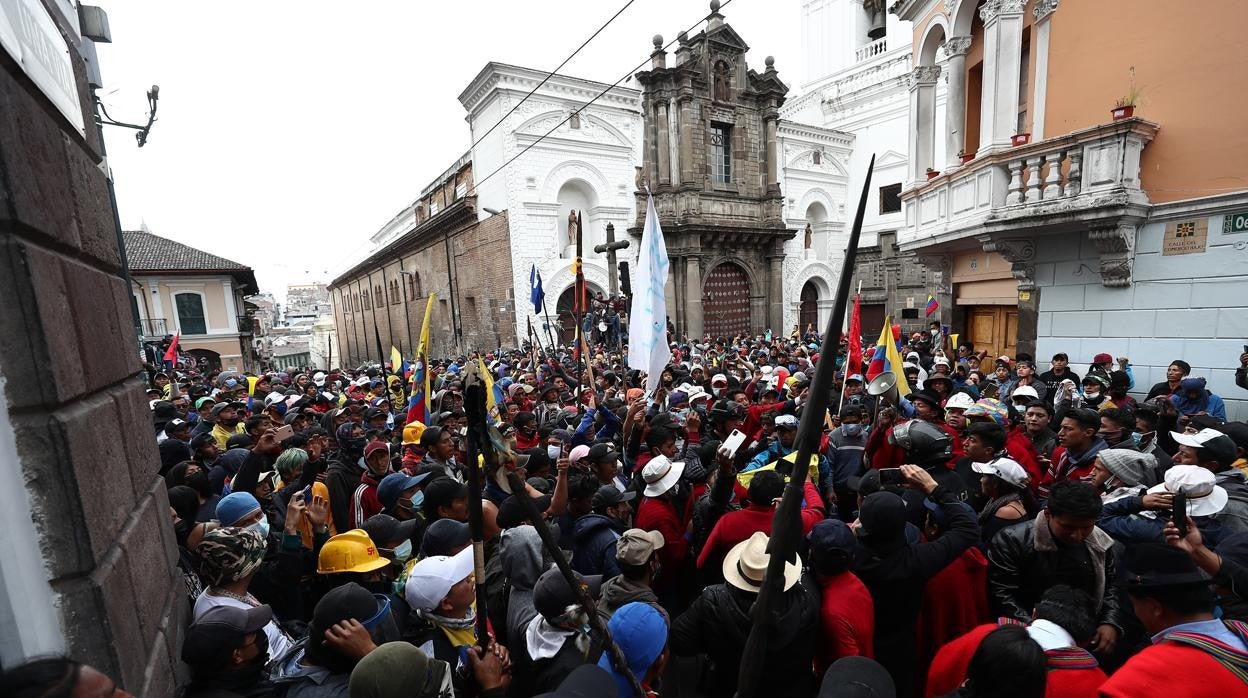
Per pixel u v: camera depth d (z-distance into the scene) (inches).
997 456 169.2
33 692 43.7
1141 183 325.4
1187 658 77.5
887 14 1171.9
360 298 2068.2
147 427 97.7
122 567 69.9
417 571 110.7
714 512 167.6
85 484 63.5
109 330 83.9
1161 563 87.8
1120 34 331.9
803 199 1230.3
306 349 3142.2
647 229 246.1
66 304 67.5
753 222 1120.2
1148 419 197.2
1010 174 366.0
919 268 1109.7
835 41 1275.8
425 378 249.6
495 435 74.9
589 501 165.2
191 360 995.3
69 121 78.9
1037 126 376.5
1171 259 314.8
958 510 126.7
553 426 280.5
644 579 118.3
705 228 1033.5
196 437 242.5
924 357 476.4
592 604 83.8
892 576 116.9
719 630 107.2
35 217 62.6
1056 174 334.0
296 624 129.3
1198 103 302.5
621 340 740.7
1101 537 120.0
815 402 50.8
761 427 284.5
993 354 482.3
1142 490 139.1
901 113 1149.1
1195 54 302.7
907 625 120.6
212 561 99.6
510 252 914.1
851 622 107.0
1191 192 307.3
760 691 107.1
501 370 509.4
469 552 114.5
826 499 219.1
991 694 76.0
